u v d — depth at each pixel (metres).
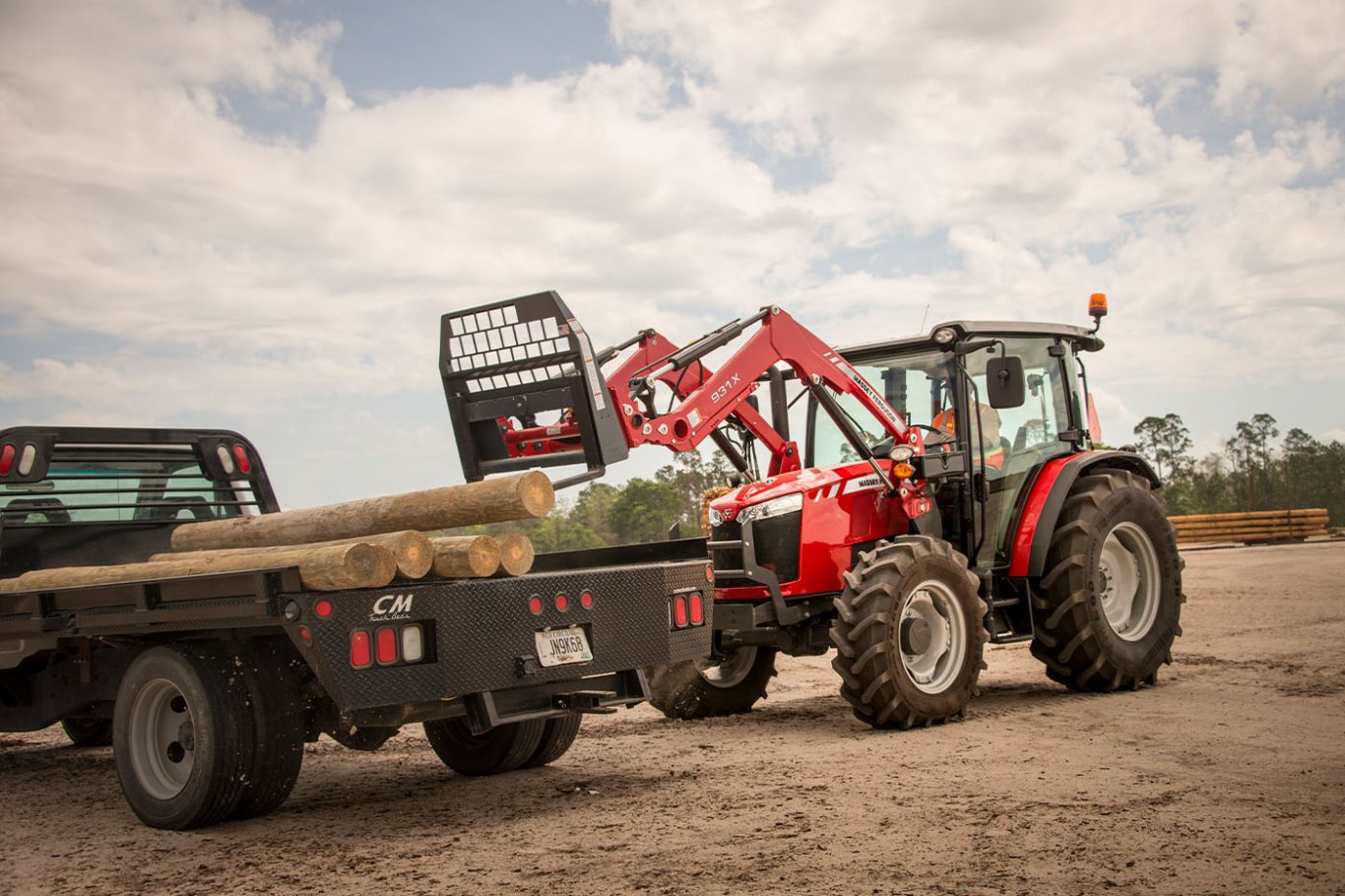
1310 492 56.28
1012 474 7.81
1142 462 8.42
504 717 4.88
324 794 5.62
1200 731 6.12
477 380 6.26
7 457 6.39
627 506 27.73
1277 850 3.89
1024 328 7.97
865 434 7.79
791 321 7.42
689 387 7.45
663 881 3.80
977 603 6.94
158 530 7.02
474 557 4.78
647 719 7.79
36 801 5.77
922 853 4.00
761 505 7.21
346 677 4.45
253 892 3.93
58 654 5.89
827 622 7.40
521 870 4.03
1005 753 5.74
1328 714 6.50
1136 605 7.97
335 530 5.61
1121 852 3.92
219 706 4.75
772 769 5.66
